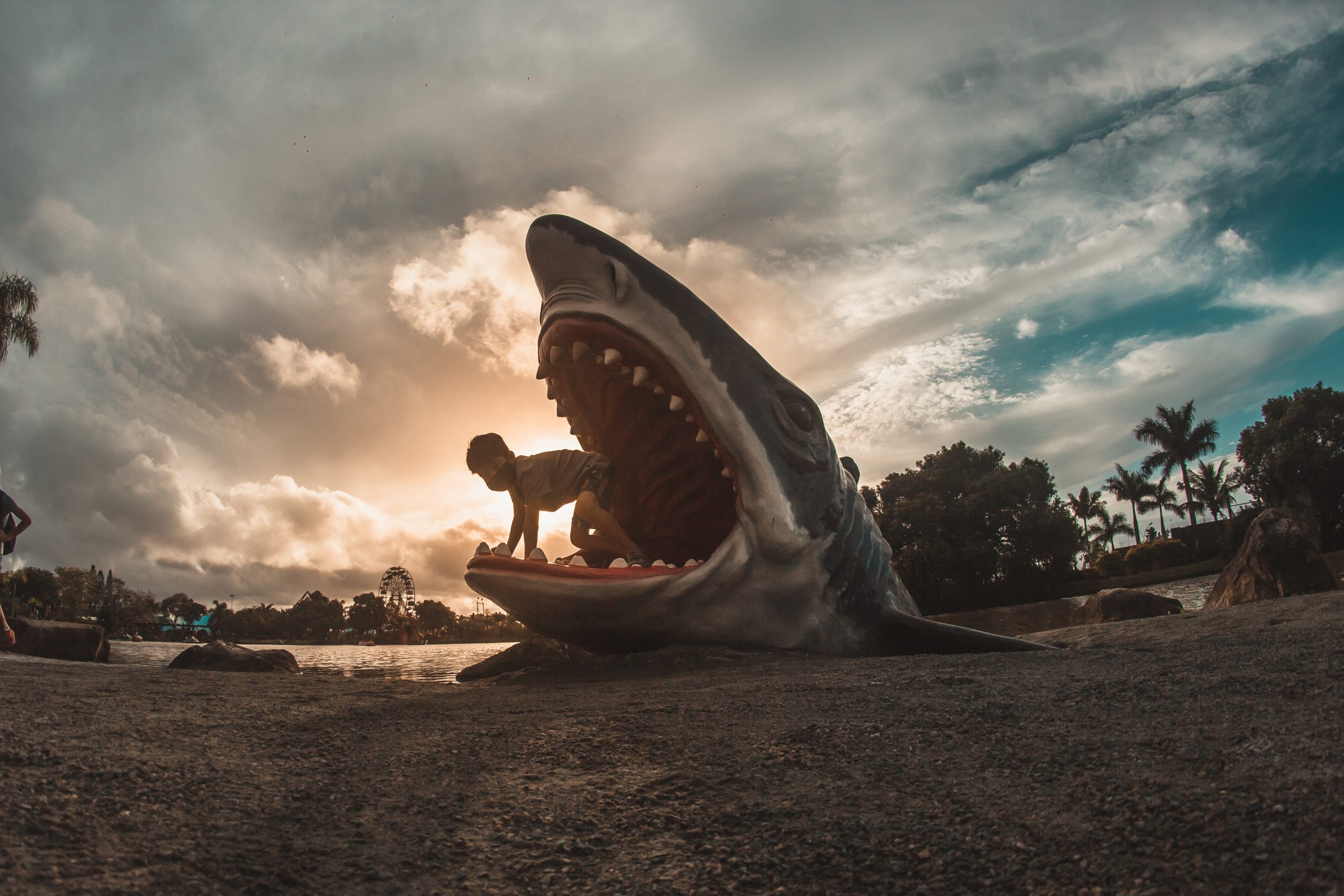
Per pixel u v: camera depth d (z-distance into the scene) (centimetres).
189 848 135
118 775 167
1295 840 121
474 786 179
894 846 140
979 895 121
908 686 294
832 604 516
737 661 452
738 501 492
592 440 561
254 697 316
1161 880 117
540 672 457
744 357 490
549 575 470
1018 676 299
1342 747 158
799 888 128
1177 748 174
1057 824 141
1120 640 570
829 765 188
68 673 420
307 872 132
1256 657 278
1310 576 1063
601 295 473
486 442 522
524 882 133
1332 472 4900
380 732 232
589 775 188
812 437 520
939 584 4881
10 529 811
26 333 2912
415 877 133
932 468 5672
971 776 173
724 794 171
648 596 467
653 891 129
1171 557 5388
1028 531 4797
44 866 121
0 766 166
